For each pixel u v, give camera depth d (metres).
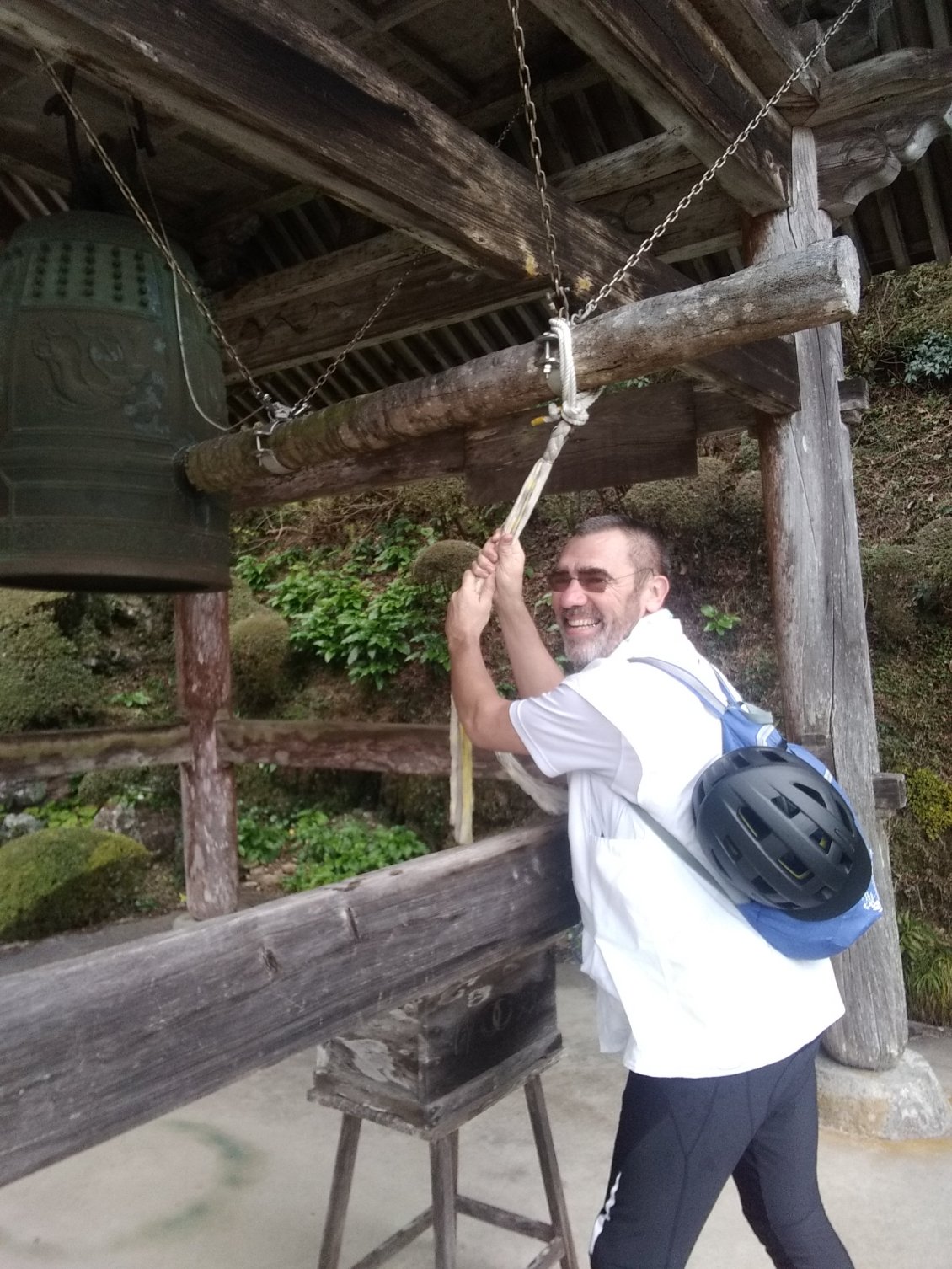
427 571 5.80
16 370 1.99
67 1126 0.92
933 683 4.18
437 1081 1.64
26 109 2.84
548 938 1.65
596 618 1.65
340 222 3.58
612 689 1.39
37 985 0.91
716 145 2.45
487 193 1.94
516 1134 2.72
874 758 2.91
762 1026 1.32
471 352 4.22
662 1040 1.31
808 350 2.93
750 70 2.56
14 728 5.54
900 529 4.77
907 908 3.89
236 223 3.55
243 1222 2.33
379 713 5.68
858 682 2.90
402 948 1.33
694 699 1.43
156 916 4.88
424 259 3.21
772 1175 1.48
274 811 5.68
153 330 2.08
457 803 1.67
